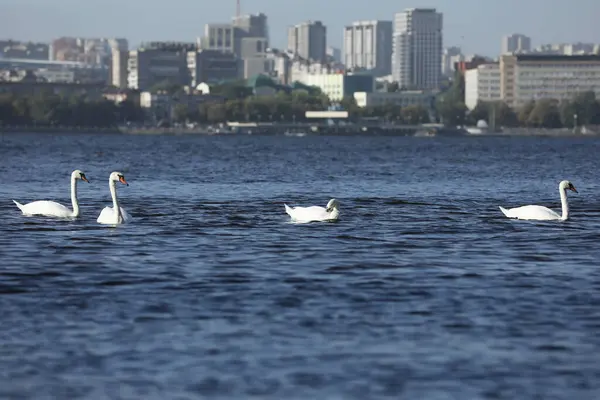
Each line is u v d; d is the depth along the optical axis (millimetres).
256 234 55781
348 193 92062
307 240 53375
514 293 38906
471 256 48062
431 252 49312
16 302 37156
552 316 35281
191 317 35000
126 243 51594
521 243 52656
